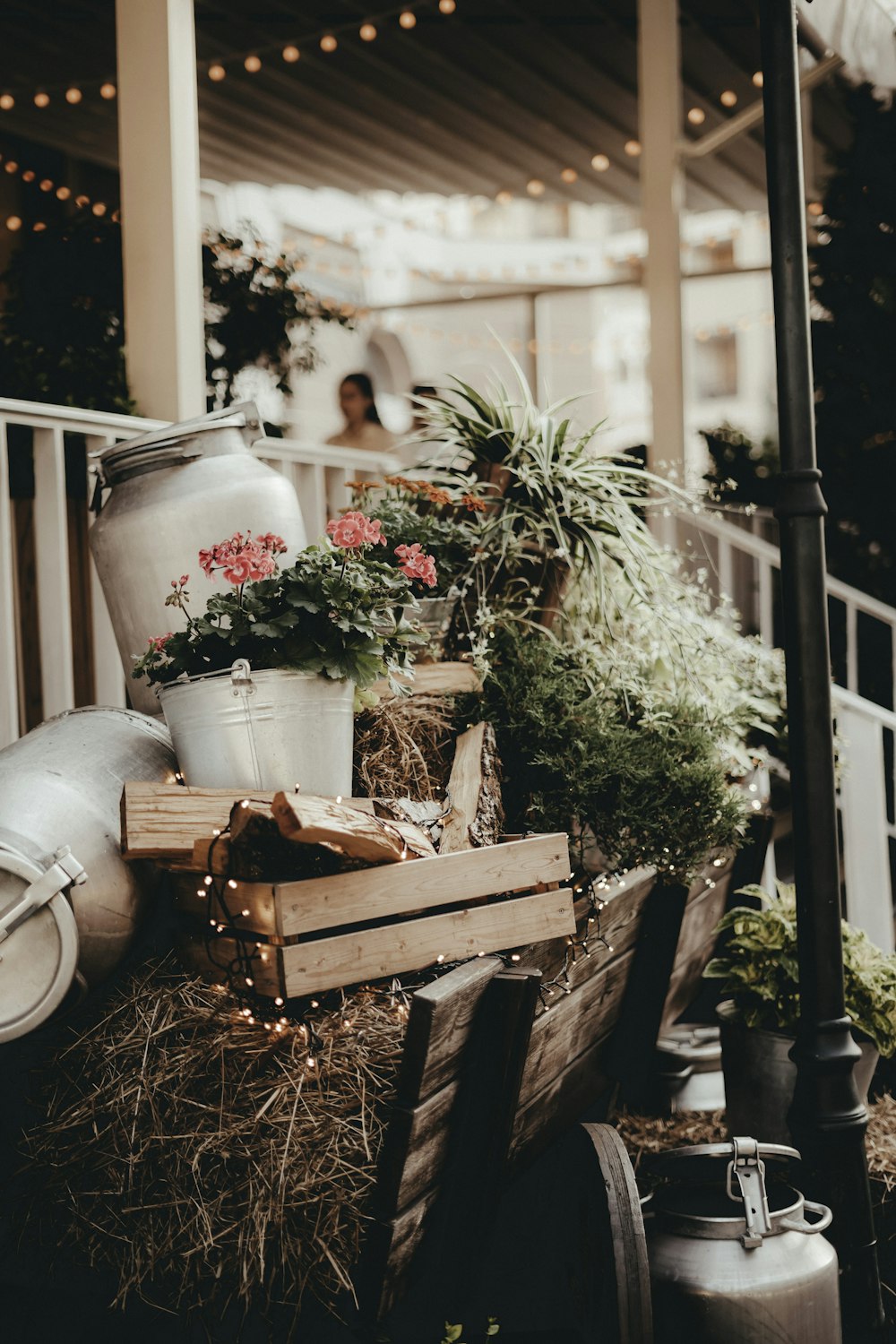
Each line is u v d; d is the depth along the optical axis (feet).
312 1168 7.36
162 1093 7.66
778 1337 8.12
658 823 10.36
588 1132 8.91
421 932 7.88
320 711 8.19
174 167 13.05
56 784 7.91
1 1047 8.07
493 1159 8.22
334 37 23.72
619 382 66.54
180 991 7.98
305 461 13.71
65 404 12.92
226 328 17.87
